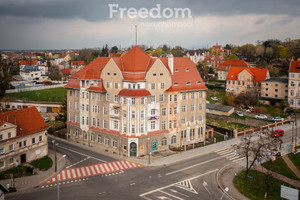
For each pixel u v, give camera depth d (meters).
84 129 83.12
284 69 173.75
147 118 73.38
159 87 75.25
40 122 72.31
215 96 144.38
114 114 75.44
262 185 58.53
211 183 58.50
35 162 68.19
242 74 140.12
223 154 75.56
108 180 59.16
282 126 97.62
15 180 58.56
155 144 76.00
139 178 60.25
